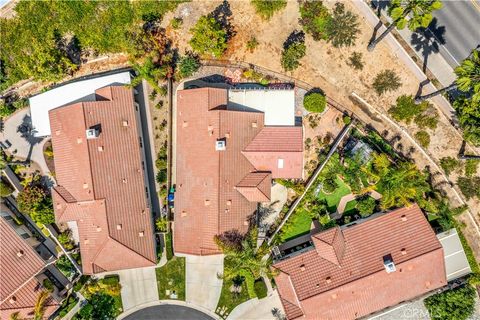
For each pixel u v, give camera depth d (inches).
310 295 1806.1
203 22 1787.6
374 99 1955.0
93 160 1802.4
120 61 1990.7
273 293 2023.9
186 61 1904.5
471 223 1988.2
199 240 1857.8
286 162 1866.4
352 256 1841.8
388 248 1841.8
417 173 1825.8
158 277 2049.7
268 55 1961.1
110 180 1838.1
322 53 1950.1
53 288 1982.0
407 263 1813.5
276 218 2005.4
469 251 1975.9
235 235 1860.2
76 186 1852.9
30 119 2020.2
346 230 1884.8
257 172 1888.5
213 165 1806.1
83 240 1899.6
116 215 1845.5
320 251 1856.5
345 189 1988.2
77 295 2054.6
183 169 1881.2
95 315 2049.7
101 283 2016.5
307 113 1972.2
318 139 1977.1
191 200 1865.2
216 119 1787.6
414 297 1891.0
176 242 1900.8
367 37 1927.9
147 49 1923.0
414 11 1541.6
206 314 2052.2
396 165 1932.8
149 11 1952.5
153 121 1998.0
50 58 1822.1
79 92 1915.6
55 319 2027.6
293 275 1845.5
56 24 1973.4
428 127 1951.3
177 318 2058.3
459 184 1964.8
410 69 1931.6
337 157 1943.9
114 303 2060.8
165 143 2000.5
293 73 1964.8
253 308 2039.9
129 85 1860.2
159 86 1974.7
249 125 1857.8
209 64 1974.7
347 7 1920.5
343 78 1957.4
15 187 2006.6
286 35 1950.1
